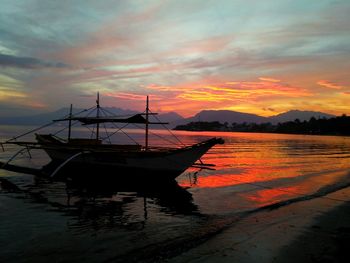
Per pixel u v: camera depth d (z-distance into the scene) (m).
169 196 17.78
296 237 10.47
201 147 20.98
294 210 14.34
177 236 10.59
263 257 8.77
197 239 10.26
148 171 21.81
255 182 22.89
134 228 11.55
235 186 21.11
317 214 13.56
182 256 8.81
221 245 9.67
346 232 11.11
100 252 9.16
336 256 8.95
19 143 26.19
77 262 8.47
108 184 21.34
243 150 62.41
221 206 15.33
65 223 12.05
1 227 11.30
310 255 8.97
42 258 8.70
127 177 22.44
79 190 18.81
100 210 14.35
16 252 9.09
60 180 20.83
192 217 13.24
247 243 9.86
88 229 11.36
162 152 21.25
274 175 27.06
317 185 21.58
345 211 14.16
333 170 31.28
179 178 24.59
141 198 17.20
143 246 9.63
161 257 8.76
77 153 21.64
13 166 21.06
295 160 42.88
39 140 29.70
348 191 19.33
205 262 8.40
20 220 12.27
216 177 25.36
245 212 14.02
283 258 8.72
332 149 70.75
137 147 25.31
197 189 19.98
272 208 14.75
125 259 8.66
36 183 20.44
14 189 18.45
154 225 11.97
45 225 11.71
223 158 43.94
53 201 15.83
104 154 22.70
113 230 11.29
